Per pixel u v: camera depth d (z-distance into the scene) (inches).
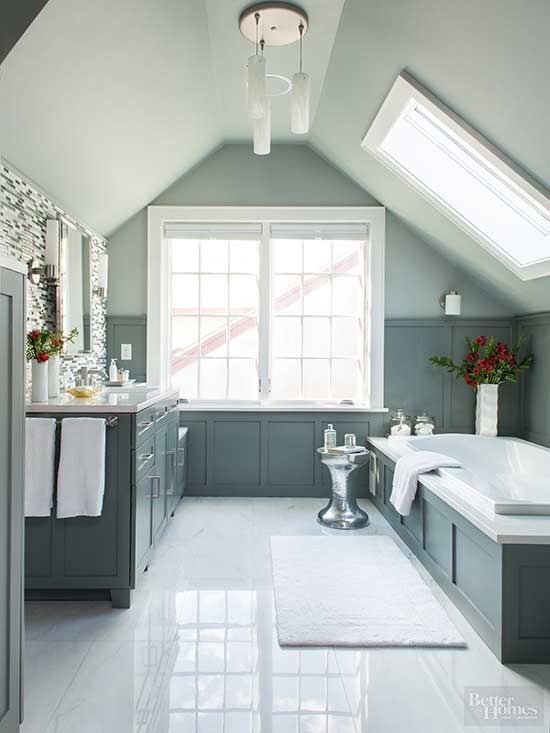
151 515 108.7
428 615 90.8
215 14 95.5
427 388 166.7
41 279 112.0
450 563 97.3
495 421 157.9
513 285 144.5
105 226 153.3
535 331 155.7
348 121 129.6
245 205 163.3
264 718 65.4
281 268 195.6
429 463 116.7
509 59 76.5
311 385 172.7
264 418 165.2
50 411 92.5
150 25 85.9
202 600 96.9
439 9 76.8
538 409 153.9
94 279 149.6
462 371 162.4
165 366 167.3
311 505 156.9
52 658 78.2
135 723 64.2
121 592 94.1
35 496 90.1
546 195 99.8
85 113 96.2
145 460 102.2
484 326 166.2
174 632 85.7
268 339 167.5
